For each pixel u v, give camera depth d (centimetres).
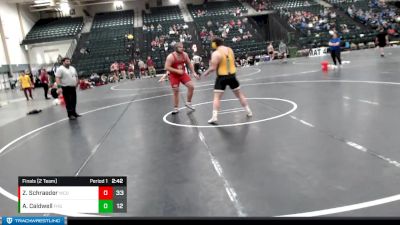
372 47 2825
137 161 480
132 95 1355
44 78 1731
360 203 299
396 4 3722
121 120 810
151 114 848
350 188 329
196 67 2133
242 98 687
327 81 1105
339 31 3017
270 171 391
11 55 3022
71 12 3962
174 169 431
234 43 2931
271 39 3559
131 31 3381
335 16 3303
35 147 630
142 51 3027
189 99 835
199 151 495
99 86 2247
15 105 1554
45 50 3456
